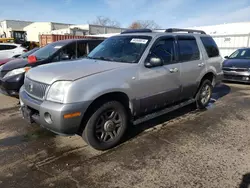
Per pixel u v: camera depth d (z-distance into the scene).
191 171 2.85
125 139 3.77
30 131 4.09
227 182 2.63
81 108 2.91
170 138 3.82
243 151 3.37
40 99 3.10
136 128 4.26
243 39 15.73
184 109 5.47
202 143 3.63
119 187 2.55
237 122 4.61
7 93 5.56
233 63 8.93
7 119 4.68
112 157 3.20
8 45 14.17
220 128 4.28
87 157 3.19
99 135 3.31
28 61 5.79
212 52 5.46
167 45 4.21
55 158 3.16
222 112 5.27
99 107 3.18
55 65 3.58
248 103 6.08
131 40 4.13
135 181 2.65
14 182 2.62
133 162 3.06
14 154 3.27
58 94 2.89
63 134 2.99
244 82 8.73
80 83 2.93
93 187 2.55
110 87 3.17
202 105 5.41
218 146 3.53
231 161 3.08
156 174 2.79
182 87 4.53
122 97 3.52
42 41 20.08
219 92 7.49
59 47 6.27
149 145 3.56
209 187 2.54
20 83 5.39
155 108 4.11
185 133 4.04
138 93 3.61
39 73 3.29
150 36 4.03
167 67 4.08
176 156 3.22
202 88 5.30
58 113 2.80
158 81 3.92
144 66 3.67
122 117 3.48
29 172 2.82
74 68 3.31
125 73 3.41
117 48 4.15
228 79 8.92
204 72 5.08
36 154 3.27
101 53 4.27
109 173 2.81
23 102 3.43
